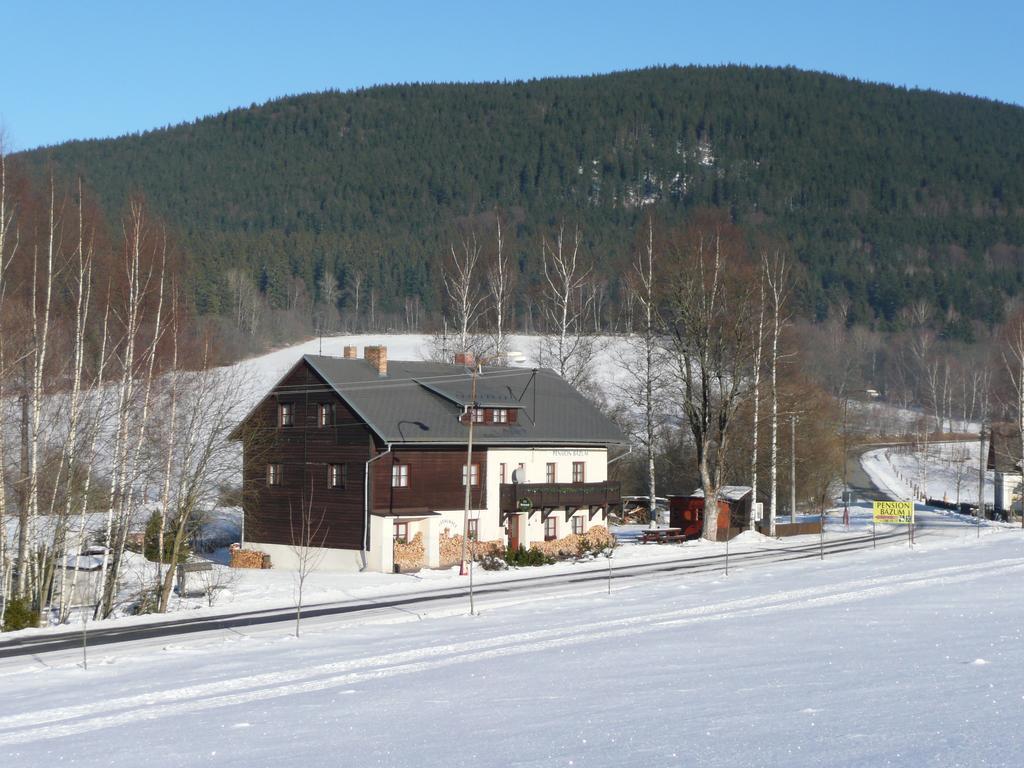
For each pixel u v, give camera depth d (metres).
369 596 40.00
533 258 185.38
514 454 57.44
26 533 37.44
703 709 16.34
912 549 53.28
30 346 39.38
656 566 48.19
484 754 14.12
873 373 174.12
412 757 14.27
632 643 24.80
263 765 14.41
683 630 26.73
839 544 59.62
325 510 53.91
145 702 20.48
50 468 41.03
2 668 25.97
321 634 29.88
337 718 17.70
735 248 75.94
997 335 163.25
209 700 20.30
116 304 47.06
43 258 46.34
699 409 64.19
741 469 83.50
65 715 19.45
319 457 54.44
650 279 71.00
